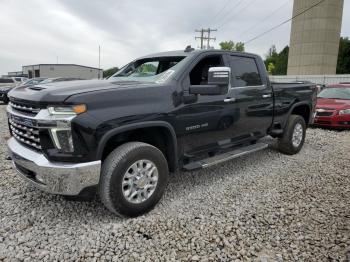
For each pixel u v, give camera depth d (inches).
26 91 129.1
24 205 142.3
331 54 1622.8
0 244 112.0
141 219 130.8
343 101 371.6
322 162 220.1
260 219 132.6
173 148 143.3
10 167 193.9
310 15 1612.9
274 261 105.0
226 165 210.2
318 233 121.9
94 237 117.4
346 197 156.4
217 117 163.2
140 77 165.3
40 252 108.0
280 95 215.9
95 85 130.3
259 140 216.8
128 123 123.3
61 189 114.6
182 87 145.6
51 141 114.4
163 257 106.4
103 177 121.1
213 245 113.4
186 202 149.1
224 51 177.9
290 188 168.4
